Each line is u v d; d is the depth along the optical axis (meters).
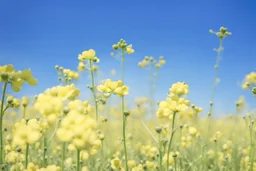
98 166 1.07
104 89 0.87
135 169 0.99
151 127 1.66
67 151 1.15
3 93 0.68
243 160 1.28
